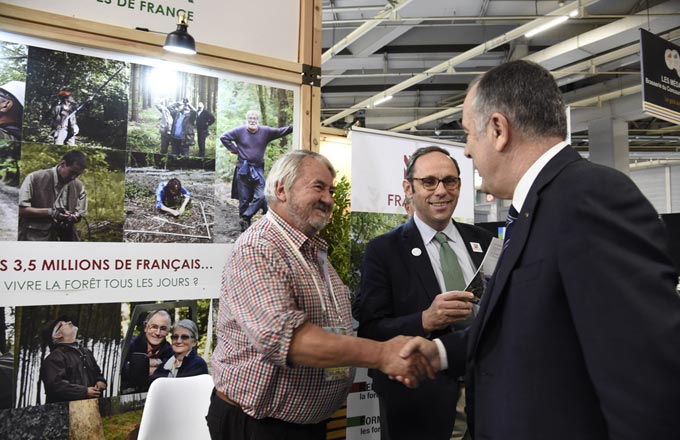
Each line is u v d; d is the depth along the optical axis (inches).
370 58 265.6
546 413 32.4
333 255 90.2
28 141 60.4
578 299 30.2
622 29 216.1
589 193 31.6
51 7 63.2
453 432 67.7
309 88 80.2
